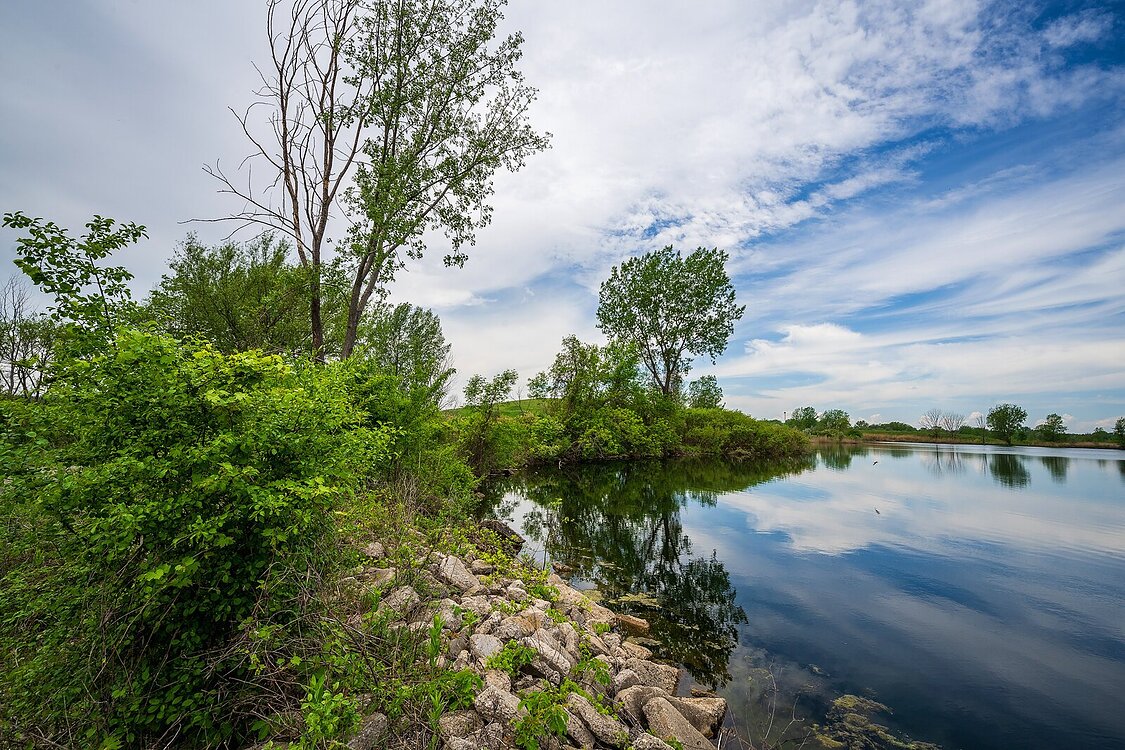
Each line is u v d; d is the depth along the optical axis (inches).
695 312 1743.4
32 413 170.2
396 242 616.4
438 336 1664.6
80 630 166.1
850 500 857.5
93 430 173.3
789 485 1031.6
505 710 178.4
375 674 176.2
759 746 223.8
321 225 624.4
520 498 842.2
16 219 189.0
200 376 180.7
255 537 183.5
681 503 819.4
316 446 203.2
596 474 1180.5
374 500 360.2
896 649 319.3
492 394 919.7
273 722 162.2
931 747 225.1
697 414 1835.6
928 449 2502.5
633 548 555.2
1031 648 322.3
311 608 184.1
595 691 223.8
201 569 172.9
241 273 956.6
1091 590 425.1
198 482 163.2
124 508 158.9
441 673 189.6
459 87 679.7
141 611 161.8
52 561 179.2
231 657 171.5
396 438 497.0
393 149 660.1
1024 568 486.3
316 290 604.4
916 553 535.2
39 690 156.8
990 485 1038.4
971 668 295.9
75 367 170.2
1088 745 227.1
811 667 296.8
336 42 622.2
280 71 607.8
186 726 161.0
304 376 284.2
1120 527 659.4
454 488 562.9
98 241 206.7
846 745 225.8
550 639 250.4
